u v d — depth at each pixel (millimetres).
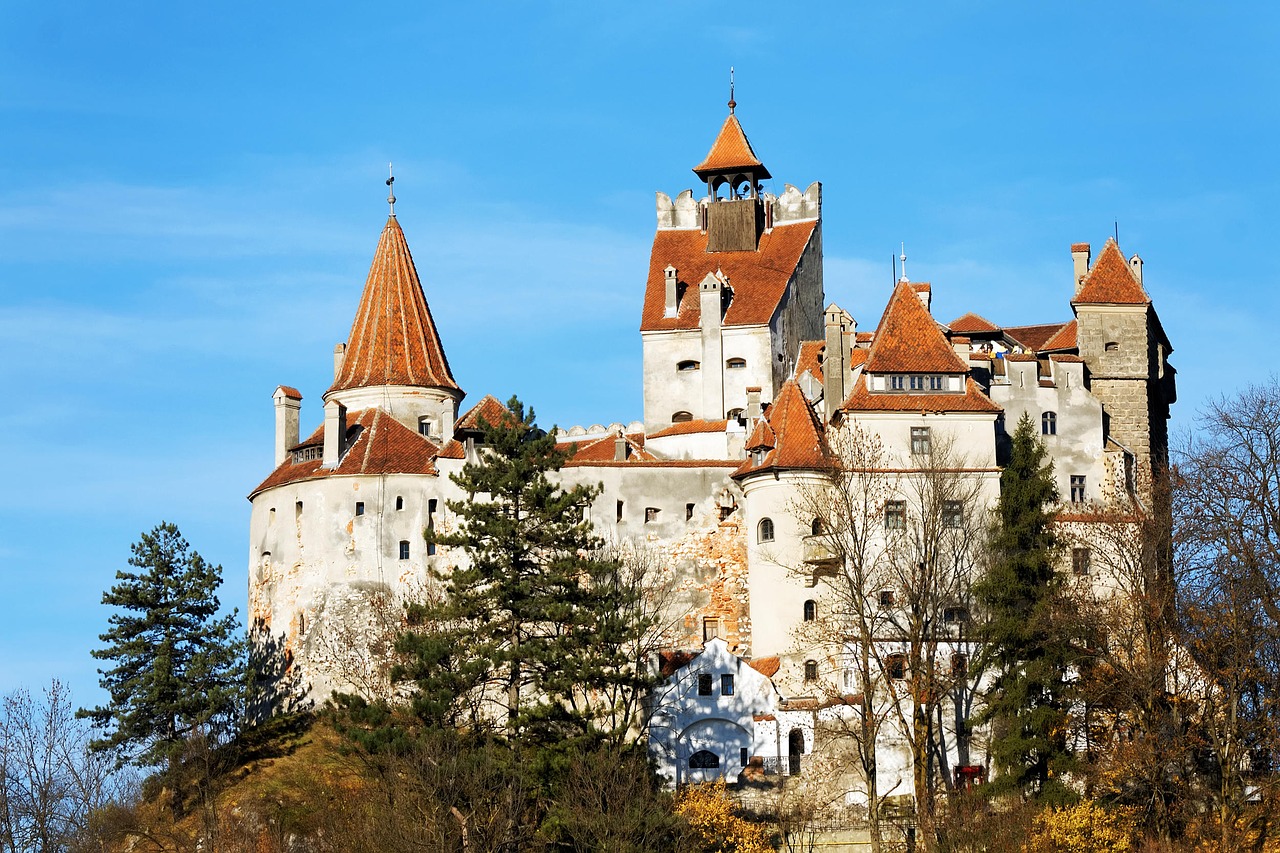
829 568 98438
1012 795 87125
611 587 89062
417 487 108688
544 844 77312
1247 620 84312
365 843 78188
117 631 103875
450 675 82438
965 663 92688
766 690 95875
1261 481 88750
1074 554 99312
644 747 87188
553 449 90562
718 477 105625
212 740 99750
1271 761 85312
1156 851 80188
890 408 100500
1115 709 87375
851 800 92500
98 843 88812
